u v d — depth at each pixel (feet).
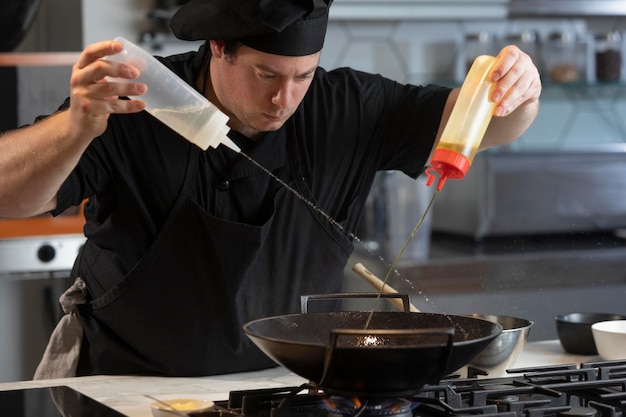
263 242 6.56
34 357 11.15
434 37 14.47
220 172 6.63
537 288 12.16
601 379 5.60
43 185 5.82
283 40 5.79
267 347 4.71
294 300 6.86
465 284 12.04
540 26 15.12
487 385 5.57
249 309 6.69
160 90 5.46
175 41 12.48
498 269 12.17
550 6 13.79
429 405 5.11
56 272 10.81
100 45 5.21
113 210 6.66
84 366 7.01
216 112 5.50
